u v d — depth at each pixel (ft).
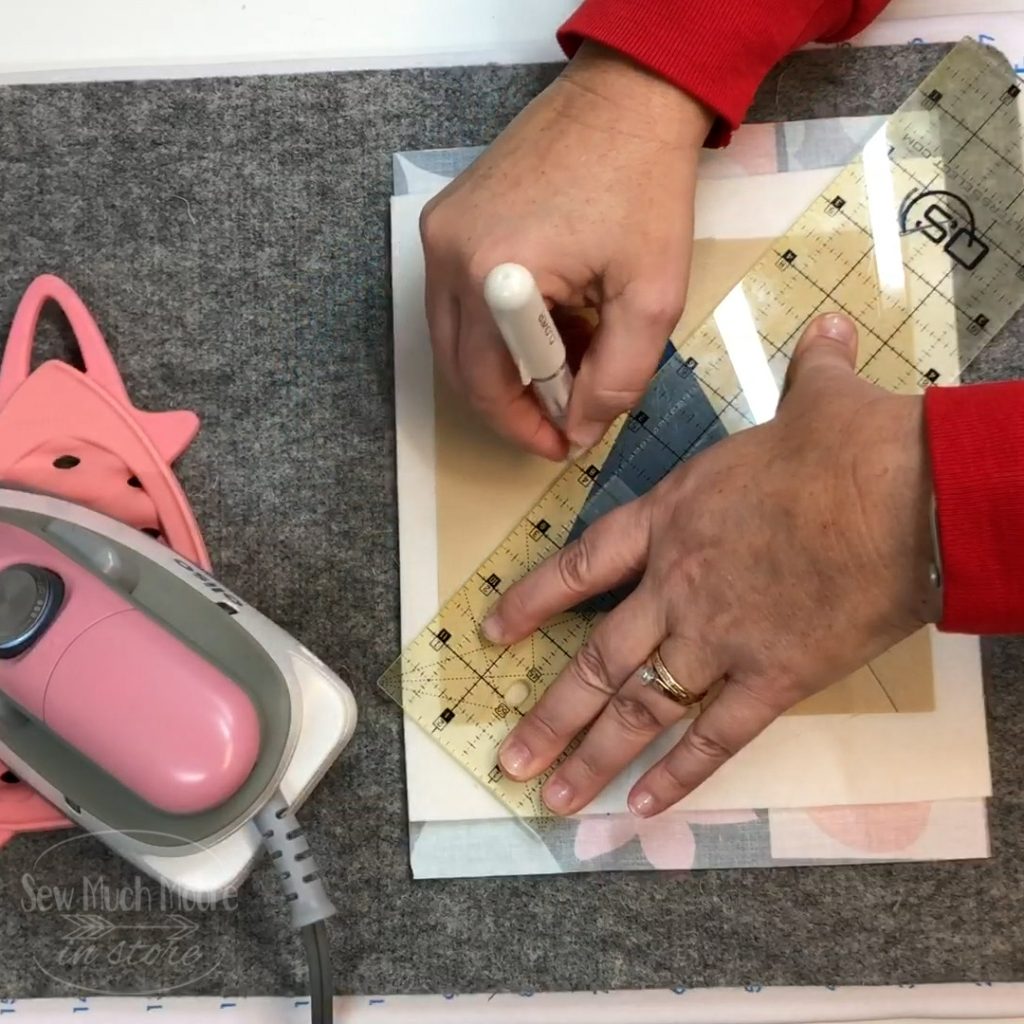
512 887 1.85
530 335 1.29
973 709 1.80
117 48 1.98
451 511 1.87
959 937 1.81
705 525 1.52
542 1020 1.83
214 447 1.94
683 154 1.61
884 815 1.81
